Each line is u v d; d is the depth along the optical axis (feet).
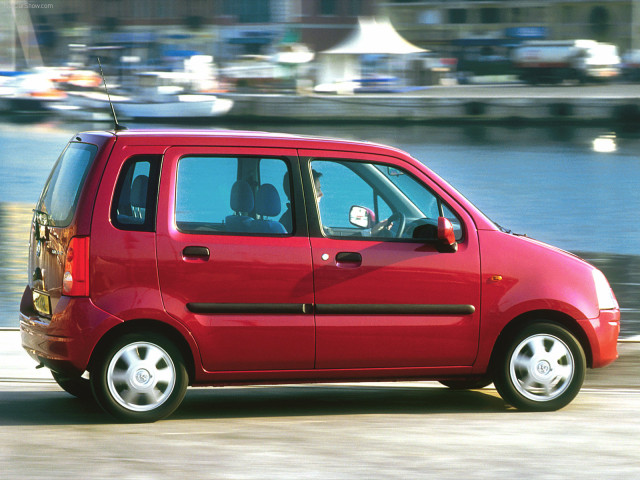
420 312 36.99
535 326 37.99
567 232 126.31
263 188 36.24
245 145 36.27
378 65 360.07
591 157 241.76
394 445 33.12
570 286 38.17
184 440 33.55
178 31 504.43
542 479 29.30
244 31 490.90
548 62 415.85
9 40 510.58
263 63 363.76
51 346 34.94
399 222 37.35
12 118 344.90
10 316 68.18
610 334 38.83
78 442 33.17
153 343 35.35
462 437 34.32
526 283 37.78
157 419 35.70
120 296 34.73
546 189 181.57
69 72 355.36
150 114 335.67
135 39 504.84
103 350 34.99
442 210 37.76
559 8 547.90
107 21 514.68
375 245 36.81
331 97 341.21
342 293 36.35
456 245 37.50
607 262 97.40
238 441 33.53
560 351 38.24
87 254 34.55
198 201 35.65
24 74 355.56
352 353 36.60
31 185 178.19
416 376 37.55
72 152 37.42
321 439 33.91
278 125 340.80
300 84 359.46
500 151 256.93
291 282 35.94
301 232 36.32
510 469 30.30
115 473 29.58
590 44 418.31
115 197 34.96
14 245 101.71
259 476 29.35
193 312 35.29
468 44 536.42
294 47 383.86
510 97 331.57
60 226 35.42
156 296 34.96
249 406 39.75
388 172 37.50
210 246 35.42
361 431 35.14
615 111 323.16
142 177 35.29
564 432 35.09
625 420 36.99
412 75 364.58
